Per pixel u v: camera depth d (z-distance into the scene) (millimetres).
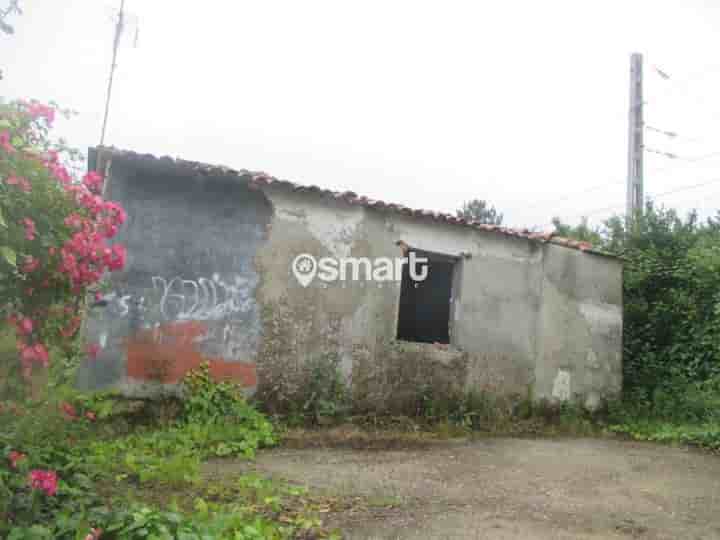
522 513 4469
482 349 9266
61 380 3664
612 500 5008
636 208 12891
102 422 6223
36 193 2953
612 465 6477
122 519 3232
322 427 7539
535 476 5797
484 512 4434
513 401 9406
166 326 7141
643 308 11242
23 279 2965
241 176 7586
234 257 7629
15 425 3492
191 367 7219
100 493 4012
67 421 4422
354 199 8375
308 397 7805
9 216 2822
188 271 7344
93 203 3268
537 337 9789
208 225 7535
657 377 10758
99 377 6727
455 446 7188
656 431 8727
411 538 3758
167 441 5863
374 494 4746
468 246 9391
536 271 9953
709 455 7273
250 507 4098
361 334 8336
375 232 8617
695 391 9711
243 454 5887
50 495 3340
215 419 6766
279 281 7867
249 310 7637
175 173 7406
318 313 8062
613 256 10742
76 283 3215
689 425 8977
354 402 8156
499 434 8289
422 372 8719
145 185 7273
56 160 3129
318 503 4395
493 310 9461
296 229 8062
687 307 10578
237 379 7457
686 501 5066
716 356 9977
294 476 5207
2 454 3352
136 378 6910
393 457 6320
